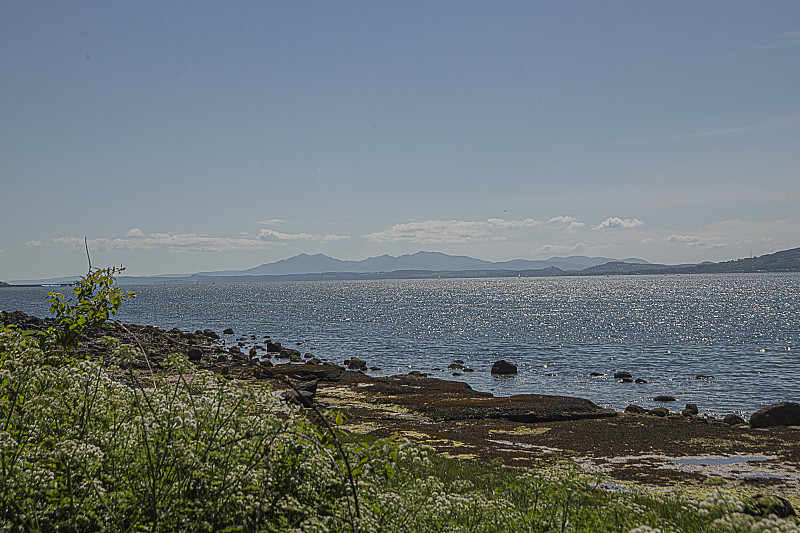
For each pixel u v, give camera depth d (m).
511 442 29.19
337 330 100.31
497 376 54.41
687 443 29.05
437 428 32.06
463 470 18.78
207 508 5.35
